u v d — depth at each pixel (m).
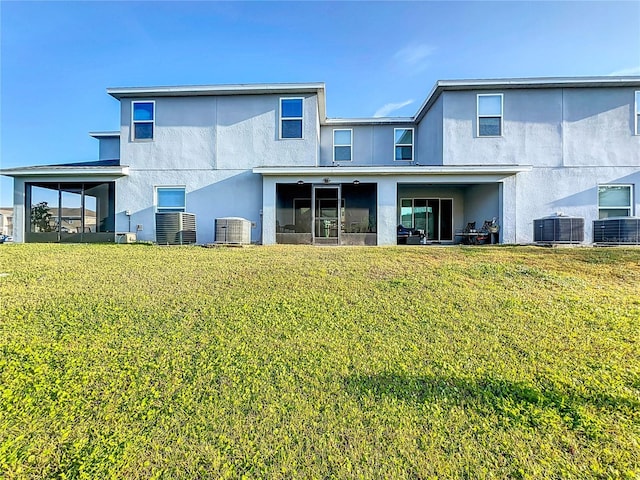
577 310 4.98
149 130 14.31
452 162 13.66
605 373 3.44
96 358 3.70
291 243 13.84
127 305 5.11
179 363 3.62
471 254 8.88
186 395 3.12
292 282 6.22
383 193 13.45
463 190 17.12
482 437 2.66
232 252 9.49
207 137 14.20
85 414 2.89
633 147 13.31
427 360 3.72
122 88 13.94
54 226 14.55
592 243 12.29
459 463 2.43
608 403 3.00
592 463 2.42
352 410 2.95
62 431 2.71
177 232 12.16
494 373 3.46
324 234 15.27
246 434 2.69
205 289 5.84
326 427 2.76
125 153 14.28
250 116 14.16
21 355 3.72
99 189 14.62
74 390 3.17
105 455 2.50
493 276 6.62
